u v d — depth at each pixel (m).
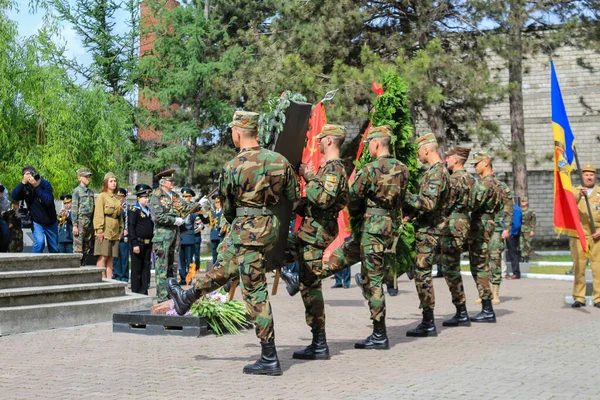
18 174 25.08
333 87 25.73
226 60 34.56
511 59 27.28
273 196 6.55
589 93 38.97
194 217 18.00
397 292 14.48
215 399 5.49
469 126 28.16
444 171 8.89
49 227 13.75
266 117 7.36
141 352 7.83
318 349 7.30
